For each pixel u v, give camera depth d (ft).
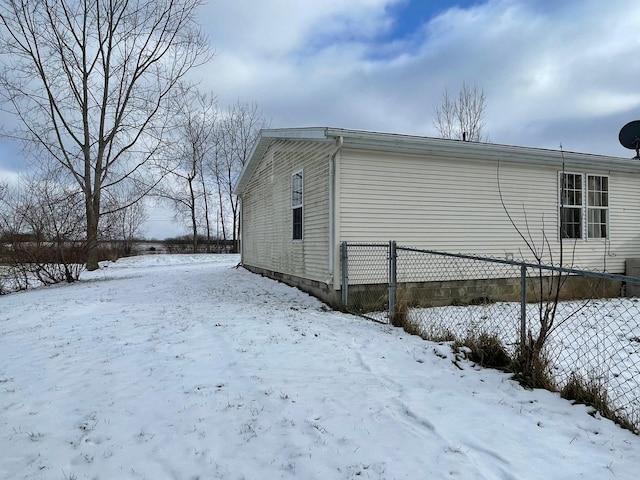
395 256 20.89
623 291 33.17
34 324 21.06
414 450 8.54
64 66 57.41
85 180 57.98
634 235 34.19
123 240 112.98
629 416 10.28
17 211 42.04
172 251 121.08
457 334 18.95
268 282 37.14
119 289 35.04
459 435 9.16
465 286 28.66
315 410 10.46
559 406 10.81
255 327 19.35
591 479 7.51
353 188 25.75
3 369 14.05
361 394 11.53
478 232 28.99
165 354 15.16
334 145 25.32
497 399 11.23
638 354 16.70
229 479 7.64
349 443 8.82
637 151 34.96
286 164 34.99
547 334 13.19
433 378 12.85
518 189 30.22
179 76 65.41
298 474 7.75
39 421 10.06
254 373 13.16
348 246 25.46
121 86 61.82
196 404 10.85
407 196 27.07
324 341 17.03
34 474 7.85
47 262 43.27
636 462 8.12
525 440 8.96
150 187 68.54
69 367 14.02
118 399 11.25
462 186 28.55
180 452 8.57
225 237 125.29
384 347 16.16
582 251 32.09
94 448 8.79
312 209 29.07
